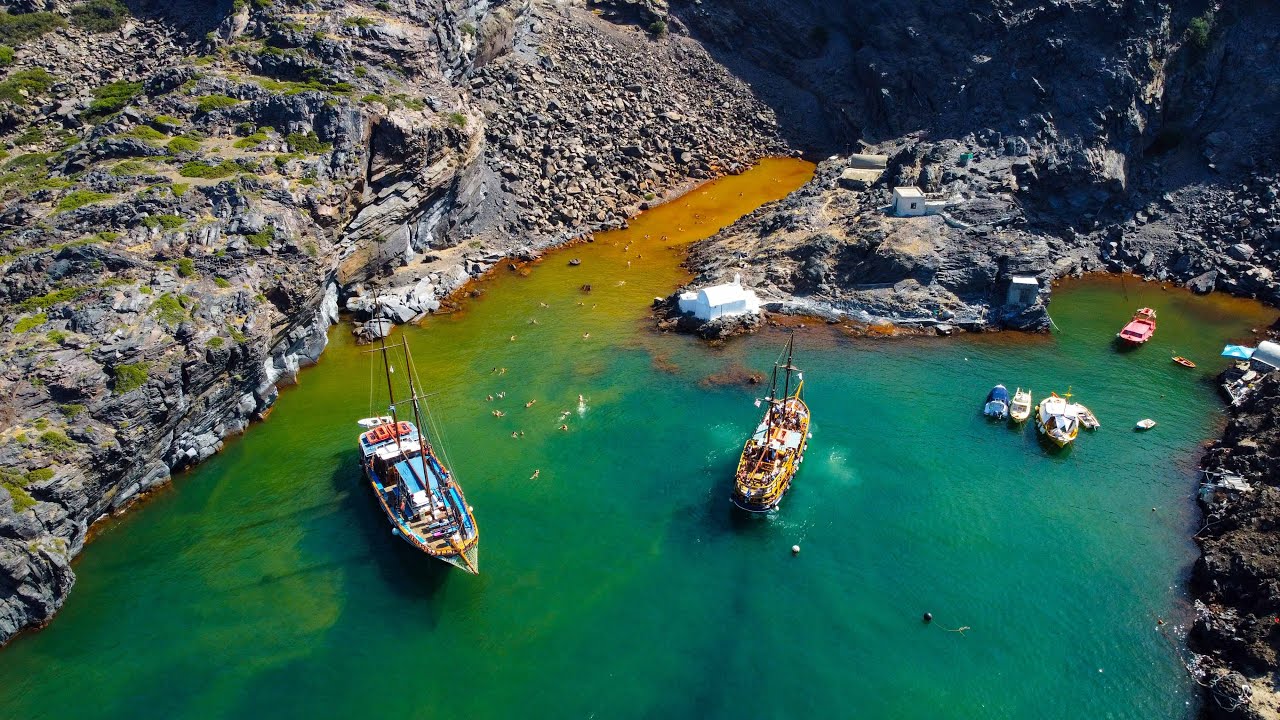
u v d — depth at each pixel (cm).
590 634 6022
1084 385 8712
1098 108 11844
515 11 15150
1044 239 11162
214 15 12212
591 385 8919
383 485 7250
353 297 10519
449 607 6244
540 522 7038
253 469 7731
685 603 6266
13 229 8300
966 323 9812
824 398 8575
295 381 9088
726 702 5506
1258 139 11731
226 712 5478
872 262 10394
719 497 7275
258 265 8456
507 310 10612
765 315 10169
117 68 11938
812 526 6944
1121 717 5375
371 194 10362
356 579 6500
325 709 5494
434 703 5528
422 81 11650
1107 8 12244
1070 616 6072
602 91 15288
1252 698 5228
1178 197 11719
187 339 7438
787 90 17025
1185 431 7956
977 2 13962
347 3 11869
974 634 5956
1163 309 10225
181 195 8719
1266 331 9562
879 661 5778
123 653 5906
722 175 15250
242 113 10069
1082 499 7162
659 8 17350
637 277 11512
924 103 14288
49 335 7019
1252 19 12369
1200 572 6262
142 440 7000
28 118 10975
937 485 7356
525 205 12888
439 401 8669
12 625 6000
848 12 16675
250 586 6450
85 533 6800
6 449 6228
